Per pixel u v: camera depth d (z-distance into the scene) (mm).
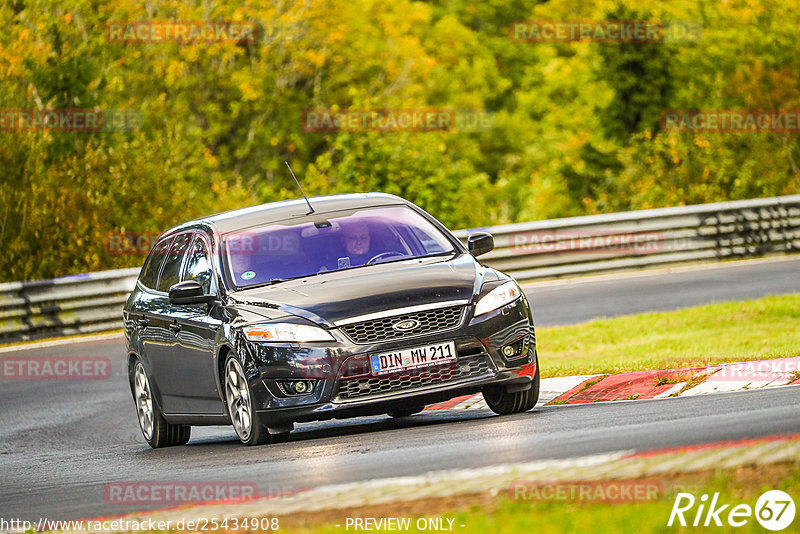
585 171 120875
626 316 55531
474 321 30375
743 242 81000
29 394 50781
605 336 50188
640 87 118438
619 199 104688
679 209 79562
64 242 87188
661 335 49094
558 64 154750
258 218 35188
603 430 26203
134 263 88875
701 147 104000
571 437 25578
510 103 160875
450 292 30688
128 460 32969
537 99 156125
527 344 31188
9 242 84625
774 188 102938
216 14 128750
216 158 128125
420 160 102562
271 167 134250
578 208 122438
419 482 21156
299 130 133125
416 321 30078
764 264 75438
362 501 20172
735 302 55531
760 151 104812
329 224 34344
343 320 29938
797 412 25609
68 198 87500
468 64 155250
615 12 120062
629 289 68625
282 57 132625
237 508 21156
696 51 120000
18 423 44094
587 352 46812
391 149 102188
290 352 29812
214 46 125000
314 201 36125
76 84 105688
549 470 20844
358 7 136125
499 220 110375
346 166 102062
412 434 29719
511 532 17172
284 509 20438
